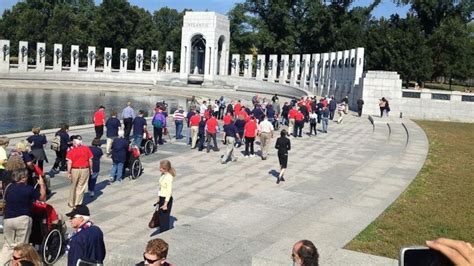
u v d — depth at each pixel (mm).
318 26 94188
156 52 93438
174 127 36094
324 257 9188
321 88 67500
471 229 12922
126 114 26891
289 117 34031
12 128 35438
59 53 89125
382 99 45281
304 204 15328
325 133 35406
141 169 20516
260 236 12047
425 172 20719
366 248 11133
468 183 18672
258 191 18344
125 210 15562
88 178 15320
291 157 25453
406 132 35688
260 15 103375
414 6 82062
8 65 86125
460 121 46594
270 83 81375
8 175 11914
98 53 106188
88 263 7871
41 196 12938
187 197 17266
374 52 74750
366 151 27359
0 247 11391
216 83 88688
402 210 14672
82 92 73938
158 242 7047
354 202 15617
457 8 80312
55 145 19828
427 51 71375
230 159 24391
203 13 90062
